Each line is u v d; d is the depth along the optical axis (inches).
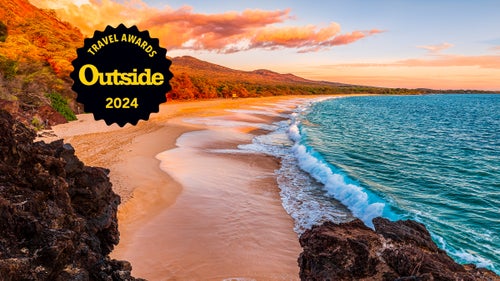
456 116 2765.7
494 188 708.7
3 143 195.9
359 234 199.3
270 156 893.8
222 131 1250.0
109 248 286.8
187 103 2603.3
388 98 7052.2
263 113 2132.1
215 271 345.1
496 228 498.3
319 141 1173.1
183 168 708.7
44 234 158.4
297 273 349.4
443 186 712.4
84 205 257.1
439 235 468.8
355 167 829.8
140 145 900.0
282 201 564.1
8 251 142.9
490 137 1563.7
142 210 478.0
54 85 1480.1
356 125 1854.1
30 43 1766.7
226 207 515.8
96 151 792.9
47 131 992.2
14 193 179.0
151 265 346.9
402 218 518.9
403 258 175.2
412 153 1093.8
